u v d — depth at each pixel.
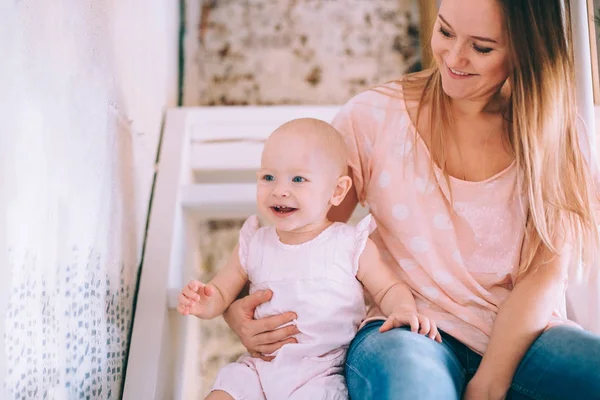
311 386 0.93
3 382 0.67
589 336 0.87
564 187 0.98
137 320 1.10
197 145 1.43
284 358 0.96
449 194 1.00
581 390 0.82
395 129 1.06
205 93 1.86
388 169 1.04
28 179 0.74
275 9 1.92
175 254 1.22
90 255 0.96
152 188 1.33
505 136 1.03
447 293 1.00
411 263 1.02
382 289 1.00
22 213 0.72
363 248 1.02
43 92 0.79
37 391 0.76
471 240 1.01
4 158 0.68
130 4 1.22
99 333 0.99
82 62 0.94
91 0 0.98
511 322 0.93
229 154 1.42
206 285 0.99
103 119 1.03
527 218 1.00
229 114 1.44
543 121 0.96
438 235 1.01
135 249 1.19
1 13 0.68
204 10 1.91
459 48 0.95
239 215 1.35
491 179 1.00
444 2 0.95
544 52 0.95
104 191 1.02
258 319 1.00
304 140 1.01
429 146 1.03
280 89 1.87
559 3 0.95
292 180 1.00
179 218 1.27
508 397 0.93
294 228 1.01
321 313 0.99
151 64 1.39
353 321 1.01
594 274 1.03
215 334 1.84
